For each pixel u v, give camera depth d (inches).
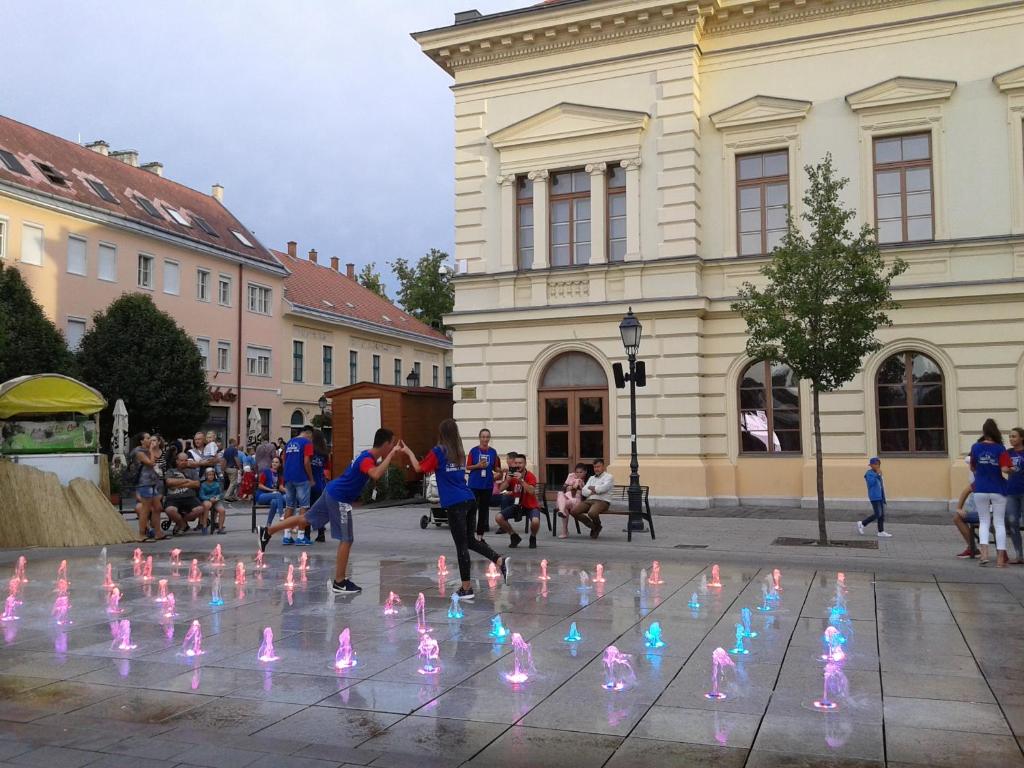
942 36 809.5
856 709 222.1
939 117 805.9
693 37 867.4
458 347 946.7
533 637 301.7
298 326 1865.2
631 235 880.9
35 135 1478.8
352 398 1050.1
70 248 1337.4
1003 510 474.3
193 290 1578.5
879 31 827.4
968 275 791.1
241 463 1054.4
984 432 484.7
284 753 191.3
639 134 883.4
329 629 314.8
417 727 208.5
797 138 850.8
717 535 629.9
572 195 924.6
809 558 504.1
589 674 254.2
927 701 229.0
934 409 801.6
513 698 231.1
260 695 234.5
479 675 253.1
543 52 930.7
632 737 201.3
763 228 865.5
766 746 195.3
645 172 883.4
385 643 292.7
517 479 568.1
